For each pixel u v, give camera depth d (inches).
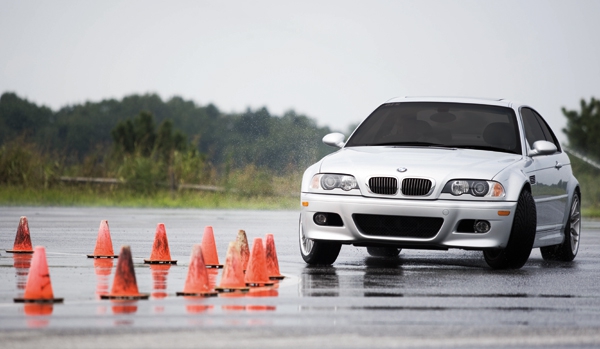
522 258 1461.6
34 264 1053.8
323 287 1213.7
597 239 2250.2
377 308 1025.5
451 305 1056.2
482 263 1579.7
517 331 887.1
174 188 3978.8
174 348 785.6
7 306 1015.0
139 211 3280.0
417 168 1424.7
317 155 4621.1
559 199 1633.9
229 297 1108.5
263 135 4461.1
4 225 2358.5
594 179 4227.4
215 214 3152.1
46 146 4087.1
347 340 829.8
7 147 4005.9
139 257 1595.7
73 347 784.9
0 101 6604.3
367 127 1633.9
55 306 1017.5
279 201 3932.1
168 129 5738.2
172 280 1270.9
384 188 1418.6
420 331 879.7
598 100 5679.1
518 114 1617.9
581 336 864.3
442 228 1401.3
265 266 1250.0
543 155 1571.1
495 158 1492.4
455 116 1615.4
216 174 4077.3
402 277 1339.8
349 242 1429.6
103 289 1163.3
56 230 2208.4
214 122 7682.1
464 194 1409.9
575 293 1180.5
